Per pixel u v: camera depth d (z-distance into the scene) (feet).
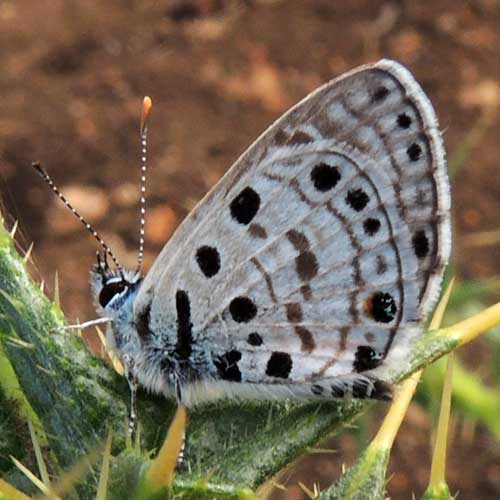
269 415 0.26
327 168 0.27
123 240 0.49
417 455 0.42
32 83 0.54
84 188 0.50
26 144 0.51
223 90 0.54
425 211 0.27
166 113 0.53
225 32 0.56
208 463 0.26
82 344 0.26
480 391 0.33
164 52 0.55
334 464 0.41
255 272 0.27
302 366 0.27
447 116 0.52
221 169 0.51
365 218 0.27
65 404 0.26
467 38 0.56
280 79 0.55
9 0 0.57
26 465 0.26
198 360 0.27
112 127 0.52
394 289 0.27
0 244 0.25
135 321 0.27
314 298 0.27
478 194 0.49
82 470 0.25
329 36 0.56
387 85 0.26
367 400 0.26
